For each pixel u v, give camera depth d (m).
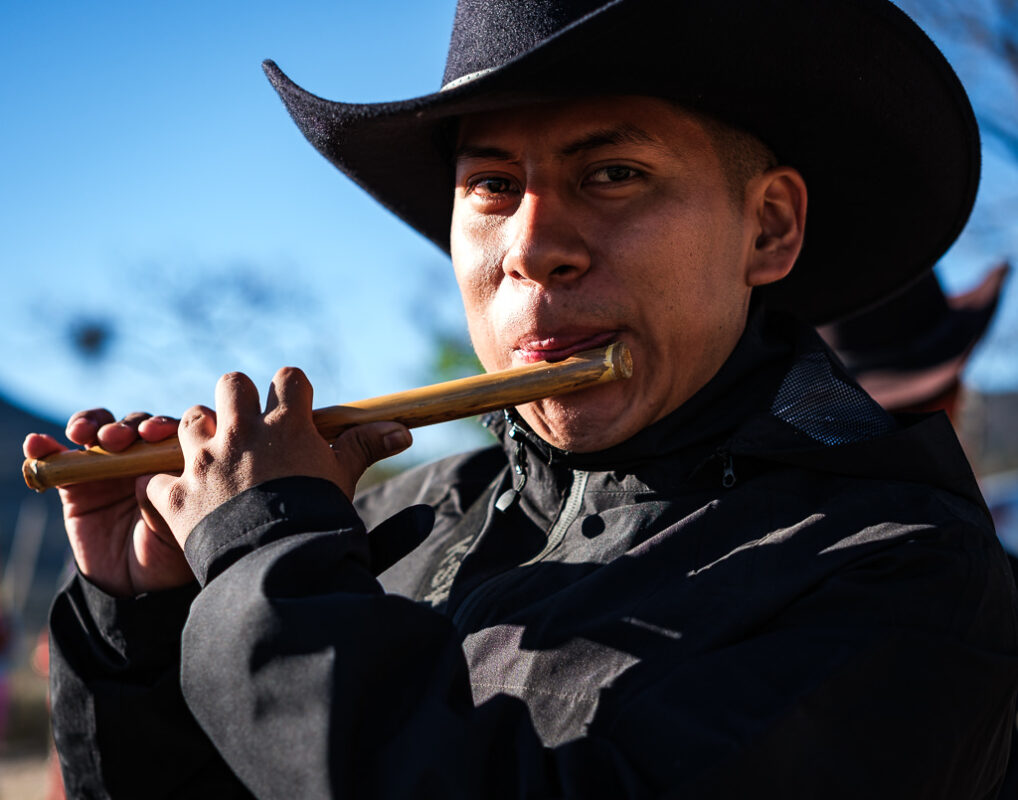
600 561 1.58
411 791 1.18
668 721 1.28
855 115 1.75
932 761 1.33
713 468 1.62
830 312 2.32
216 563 1.35
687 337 1.61
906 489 1.54
